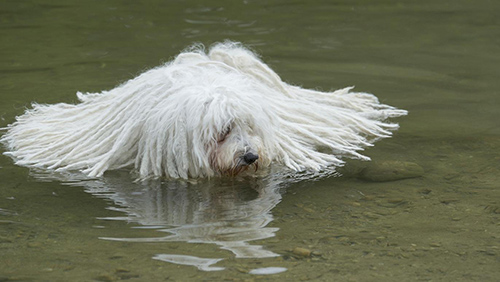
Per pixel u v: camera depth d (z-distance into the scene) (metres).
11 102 16.92
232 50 15.58
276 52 21.72
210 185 12.80
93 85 18.28
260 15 26.42
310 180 12.97
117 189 12.56
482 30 24.22
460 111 16.59
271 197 12.23
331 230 10.84
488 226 10.93
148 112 13.12
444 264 9.77
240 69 15.20
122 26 24.75
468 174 13.02
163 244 10.38
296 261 9.86
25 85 18.28
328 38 23.41
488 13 26.50
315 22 25.45
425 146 14.50
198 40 22.91
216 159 12.96
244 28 24.64
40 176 13.07
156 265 9.73
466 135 15.05
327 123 15.20
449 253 10.09
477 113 16.44
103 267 9.69
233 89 13.09
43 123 14.98
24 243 10.41
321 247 10.28
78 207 11.76
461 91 18.08
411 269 9.63
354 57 21.27
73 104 16.61
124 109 13.47
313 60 20.91
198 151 12.73
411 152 14.21
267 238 10.59
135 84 13.90
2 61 20.56
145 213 11.55
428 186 12.51
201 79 13.39
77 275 9.48
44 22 25.27
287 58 21.11
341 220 11.21
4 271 9.60
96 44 22.48
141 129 13.21
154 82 13.42
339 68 20.14
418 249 10.20
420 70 19.92
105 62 20.47
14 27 24.53
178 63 14.77
